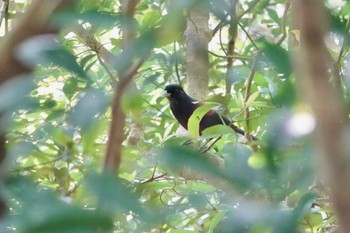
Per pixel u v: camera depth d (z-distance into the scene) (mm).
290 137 2795
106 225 2098
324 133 1797
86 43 6484
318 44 1775
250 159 3490
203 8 2645
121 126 2160
